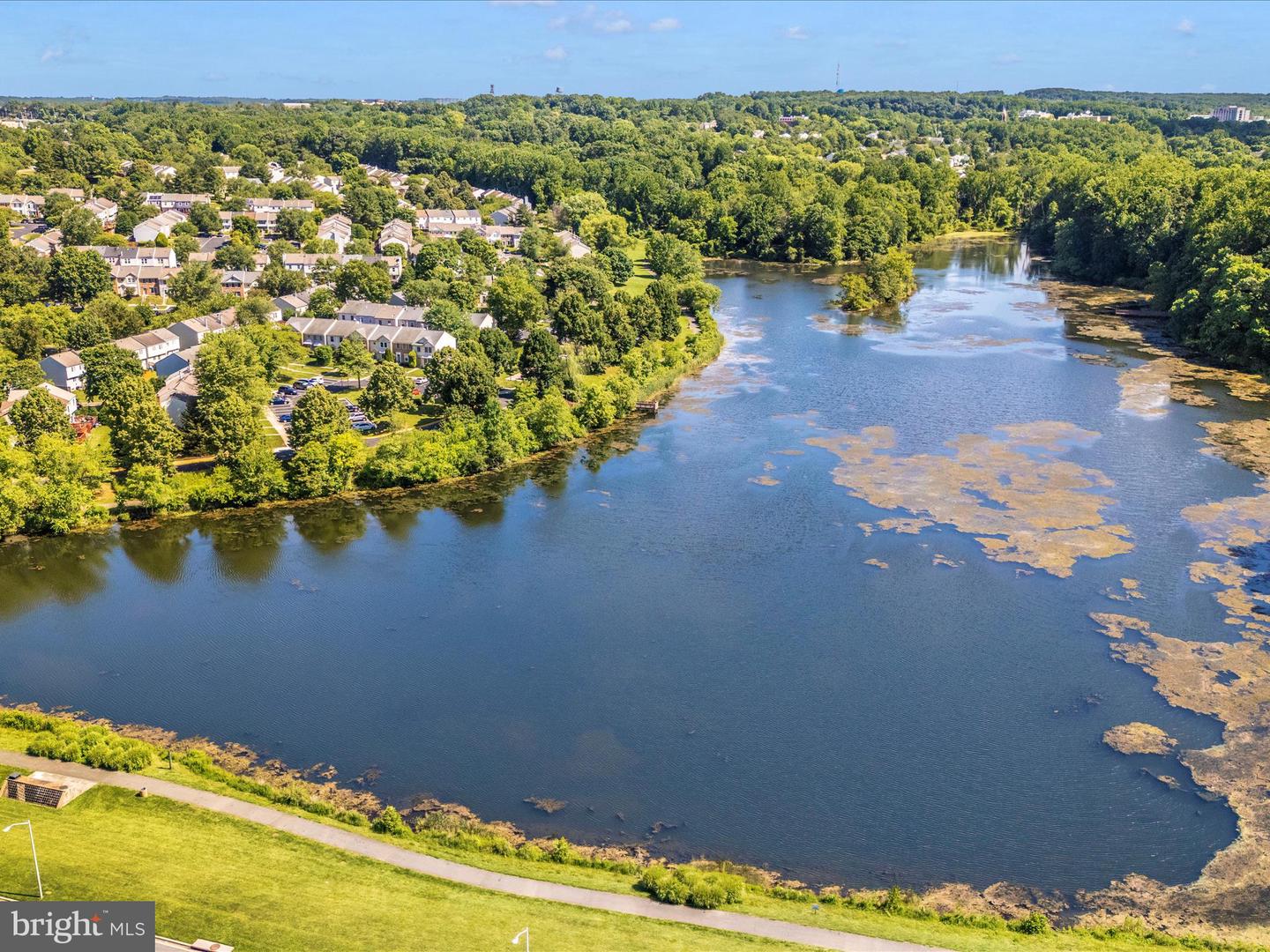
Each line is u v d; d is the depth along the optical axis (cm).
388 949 5853
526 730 8512
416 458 14300
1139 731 8338
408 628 10294
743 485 13975
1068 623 10075
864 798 7625
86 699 8994
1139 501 12925
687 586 11100
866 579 11125
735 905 6397
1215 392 17500
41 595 11094
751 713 8719
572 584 11206
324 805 7369
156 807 7250
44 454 12938
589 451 15600
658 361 19500
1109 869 6875
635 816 7444
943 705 8781
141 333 19588
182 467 14350
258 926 6009
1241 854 6956
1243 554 11388
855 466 14475
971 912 6475
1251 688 8838
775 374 19612
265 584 11300
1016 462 14400
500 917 6194
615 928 6109
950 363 19962
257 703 8912
